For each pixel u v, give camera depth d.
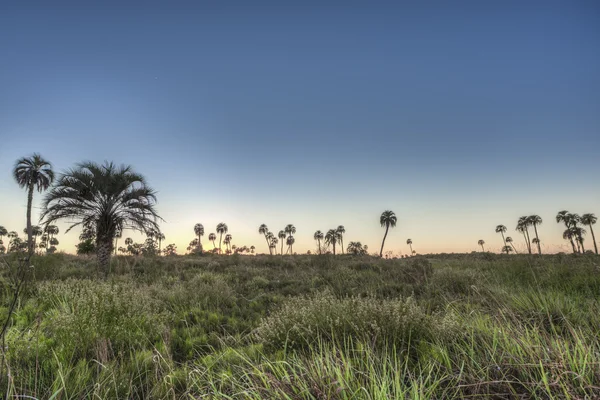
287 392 2.23
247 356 3.53
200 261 19.61
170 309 6.66
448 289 7.18
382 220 67.38
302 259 18.66
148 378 3.10
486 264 10.46
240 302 7.83
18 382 2.78
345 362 2.50
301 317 4.01
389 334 3.38
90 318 4.12
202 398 2.49
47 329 4.52
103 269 14.70
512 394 2.06
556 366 2.19
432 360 2.83
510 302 4.64
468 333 3.28
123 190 16.58
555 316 3.88
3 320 4.78
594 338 2.68
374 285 8.18
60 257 16.55
